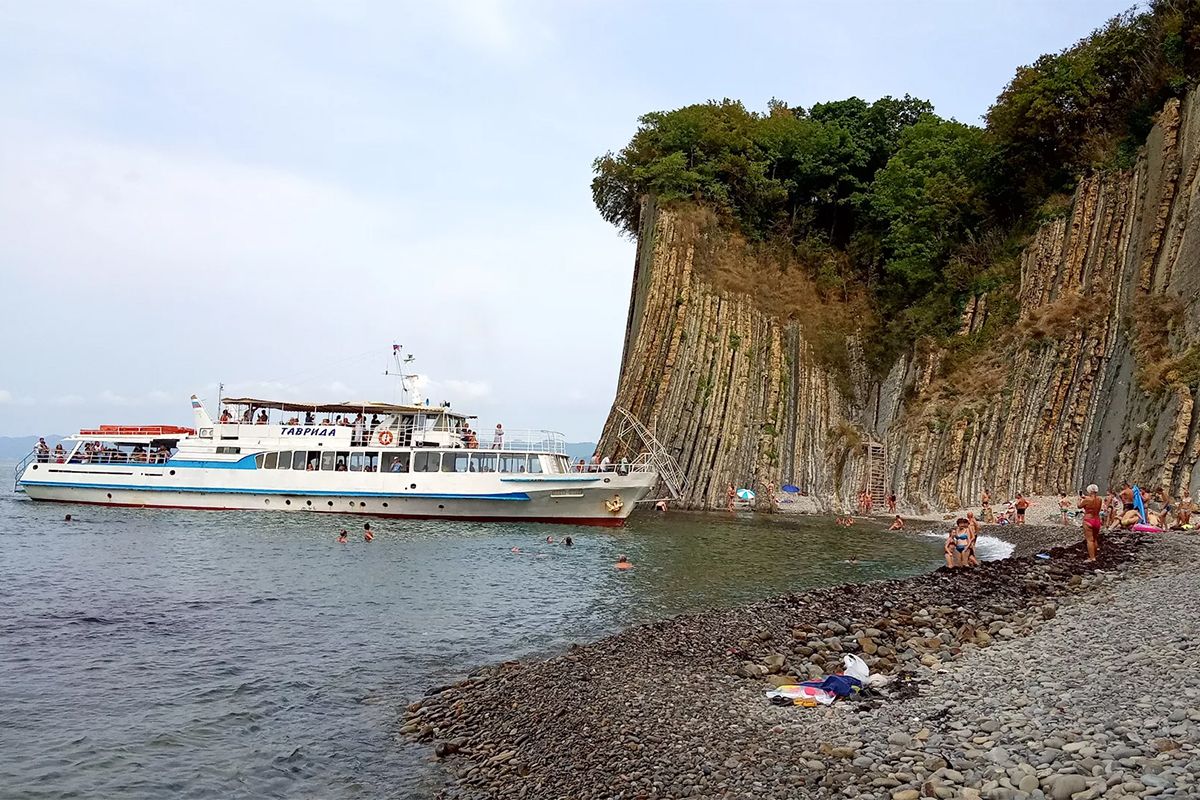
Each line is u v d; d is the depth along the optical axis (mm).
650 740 15023
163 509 59844
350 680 21594
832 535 55688
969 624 22203
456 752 16219
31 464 63875
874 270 94000
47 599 31141
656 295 87562
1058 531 47812
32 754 16547
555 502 56594
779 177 100750
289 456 58312
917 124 100375
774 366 84438
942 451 71562
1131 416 55688
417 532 51062
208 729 18000
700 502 79625
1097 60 73312
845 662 19094
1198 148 59156
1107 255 65500
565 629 27391
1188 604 20859
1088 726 12789
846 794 11586
